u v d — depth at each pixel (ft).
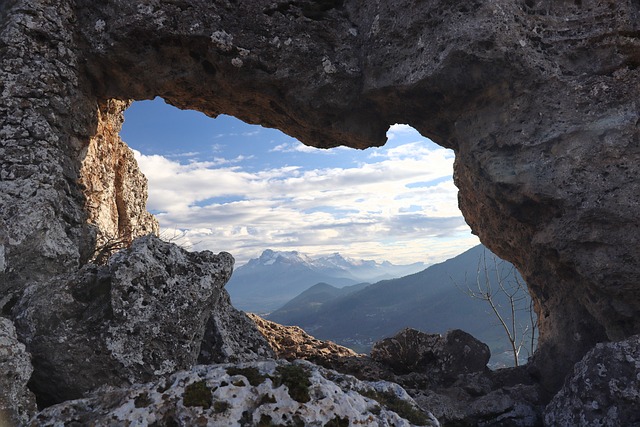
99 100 39.29
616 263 29.91
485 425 33.99
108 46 35.27
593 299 32.53
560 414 29.73
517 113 33.19
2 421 18.62
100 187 42.86
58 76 34.30
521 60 32.14
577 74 32.24
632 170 30.12
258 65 36.65
